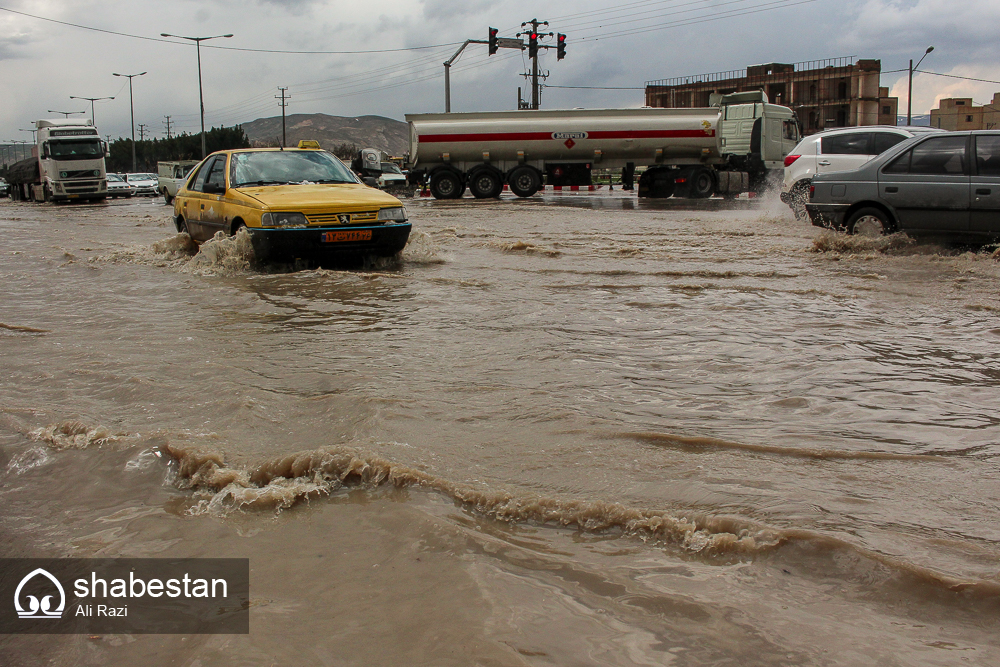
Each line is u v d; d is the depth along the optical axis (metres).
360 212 8.20
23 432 3.23
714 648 1.77
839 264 8.52
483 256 9.34
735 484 2.64
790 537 2.23
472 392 3.69
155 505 2.59
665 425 3.23
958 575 2.04
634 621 1.88
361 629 1.85
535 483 2.64
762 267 8.27
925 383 3.91
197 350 4.66
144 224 17.06
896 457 2.90
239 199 8.45
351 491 2.65
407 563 2.17
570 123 26.86
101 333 5.21
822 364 4.26
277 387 3.81
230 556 2.24
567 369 4.14
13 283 7.62
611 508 2.42
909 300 6.30
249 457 2.89
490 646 1.76
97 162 33.47
